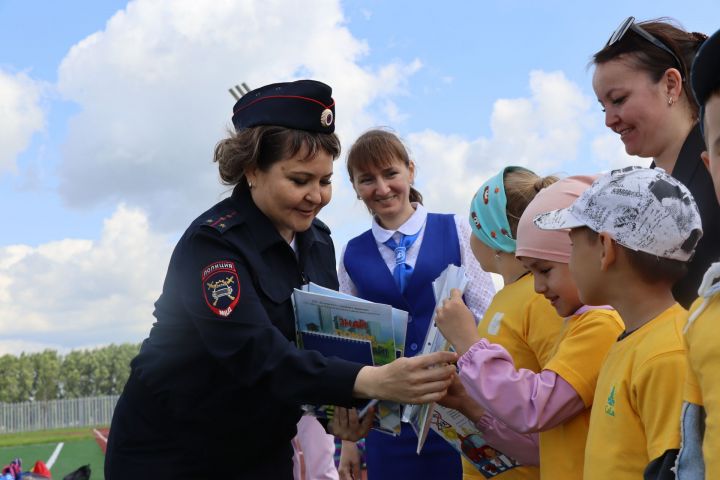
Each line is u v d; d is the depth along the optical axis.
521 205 3.02
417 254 4.31
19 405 44.91
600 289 2.23
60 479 14.82
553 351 2.72
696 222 2.16
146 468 2.87
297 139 2.76
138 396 2.92
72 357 81.94
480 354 2.60
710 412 1.56
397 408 2.94
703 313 1.66
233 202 2.96
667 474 1.87
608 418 2.13
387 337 2.73
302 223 2.89
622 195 2.16
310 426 4.04
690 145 2.73
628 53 2.86
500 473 3.03
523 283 3.03
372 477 4.15
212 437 2.84
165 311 2.86
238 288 2.71
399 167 4.31
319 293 2.95
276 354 2.65
